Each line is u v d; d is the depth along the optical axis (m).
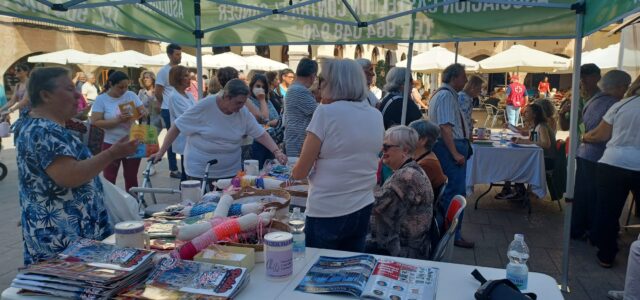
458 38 4.05
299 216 2.38
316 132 2.12
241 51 18.80
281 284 1.71
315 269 1.83
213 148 3.52
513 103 13.27
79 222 2.06
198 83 4.48
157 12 3.96
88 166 1.92
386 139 2.74
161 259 1.76
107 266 1.63
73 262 1.66
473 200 6.38
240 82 3.36
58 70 2.00
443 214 3.37
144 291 1.56
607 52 9.16
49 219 1.98
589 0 2.98
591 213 4.46
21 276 1.59
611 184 3.72
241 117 3.56
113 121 4.49
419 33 4.16
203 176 3.53
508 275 1.71
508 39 3.93
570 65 11.11
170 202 5.62
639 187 3.67
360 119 2.17
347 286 1.63
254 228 1.97
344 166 2.17
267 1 4.52
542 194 5.48
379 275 1.72
